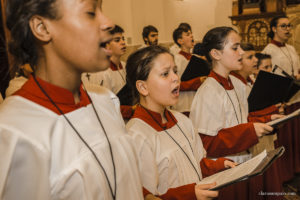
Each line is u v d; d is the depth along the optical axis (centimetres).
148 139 156
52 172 87
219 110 226
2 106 87
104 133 100
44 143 84
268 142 286
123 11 721
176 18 880
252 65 322
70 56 87
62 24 84
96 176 91
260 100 283
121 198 99
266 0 727
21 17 84
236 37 232
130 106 290
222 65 239
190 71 427
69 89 95
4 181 77
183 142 171
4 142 79
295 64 501
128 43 726
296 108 450
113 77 383
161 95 164
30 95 89
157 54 167
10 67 95
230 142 217
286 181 405
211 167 174
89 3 85
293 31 741
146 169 149
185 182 160
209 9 914
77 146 91
